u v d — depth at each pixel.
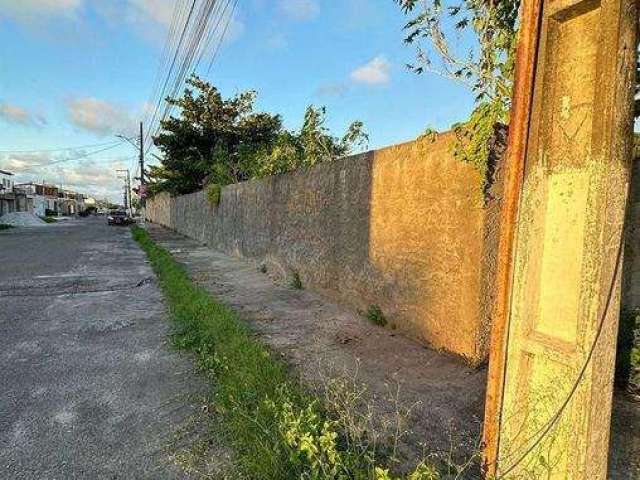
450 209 4.09
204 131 23.42
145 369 4.02
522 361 1.96
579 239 1.74
